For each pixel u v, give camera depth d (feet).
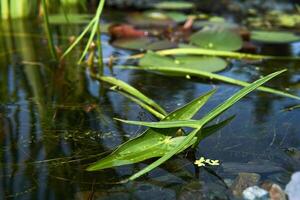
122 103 4.11
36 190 3.35
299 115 3.92
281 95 4.18
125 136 3.75
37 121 3.88
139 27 5.78
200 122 3.44
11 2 5.83
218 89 4.30
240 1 7.08
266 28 5.82
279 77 4.47
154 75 4.55
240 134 3.75
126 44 5.17
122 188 3.37
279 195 3.31
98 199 3.31
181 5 6.66
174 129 3.55
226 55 4.87
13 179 3.41
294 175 3.37
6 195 3.32
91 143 3.68
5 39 5.32
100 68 4.51
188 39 5.41
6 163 3.51
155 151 3.51
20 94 4.22
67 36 5.41
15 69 4.64
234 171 3.47
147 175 3.45
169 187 3.38
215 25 5.75
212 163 3.52
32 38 5.35
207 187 3.38
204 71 4.55
